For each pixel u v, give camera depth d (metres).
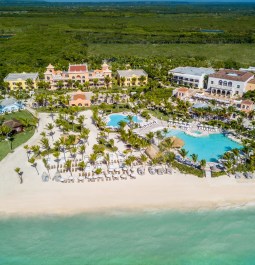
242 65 178.62
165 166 78.06
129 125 103.06
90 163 79.44
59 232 59.34
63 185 71.25
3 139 93.12
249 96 125.38
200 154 85.44
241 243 57.78
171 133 98.00
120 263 53.56
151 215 63.19
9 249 55.94
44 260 53.97
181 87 137.38
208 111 105.88
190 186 71.06
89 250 55.97
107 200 66.69
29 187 70.56
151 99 114.69
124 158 81.31
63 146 88.88
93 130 100.19
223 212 64.12
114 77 156.88
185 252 55.91
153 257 54.81
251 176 73.88
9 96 129.38
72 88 142.62
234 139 93.50
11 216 62.56
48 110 118.25
